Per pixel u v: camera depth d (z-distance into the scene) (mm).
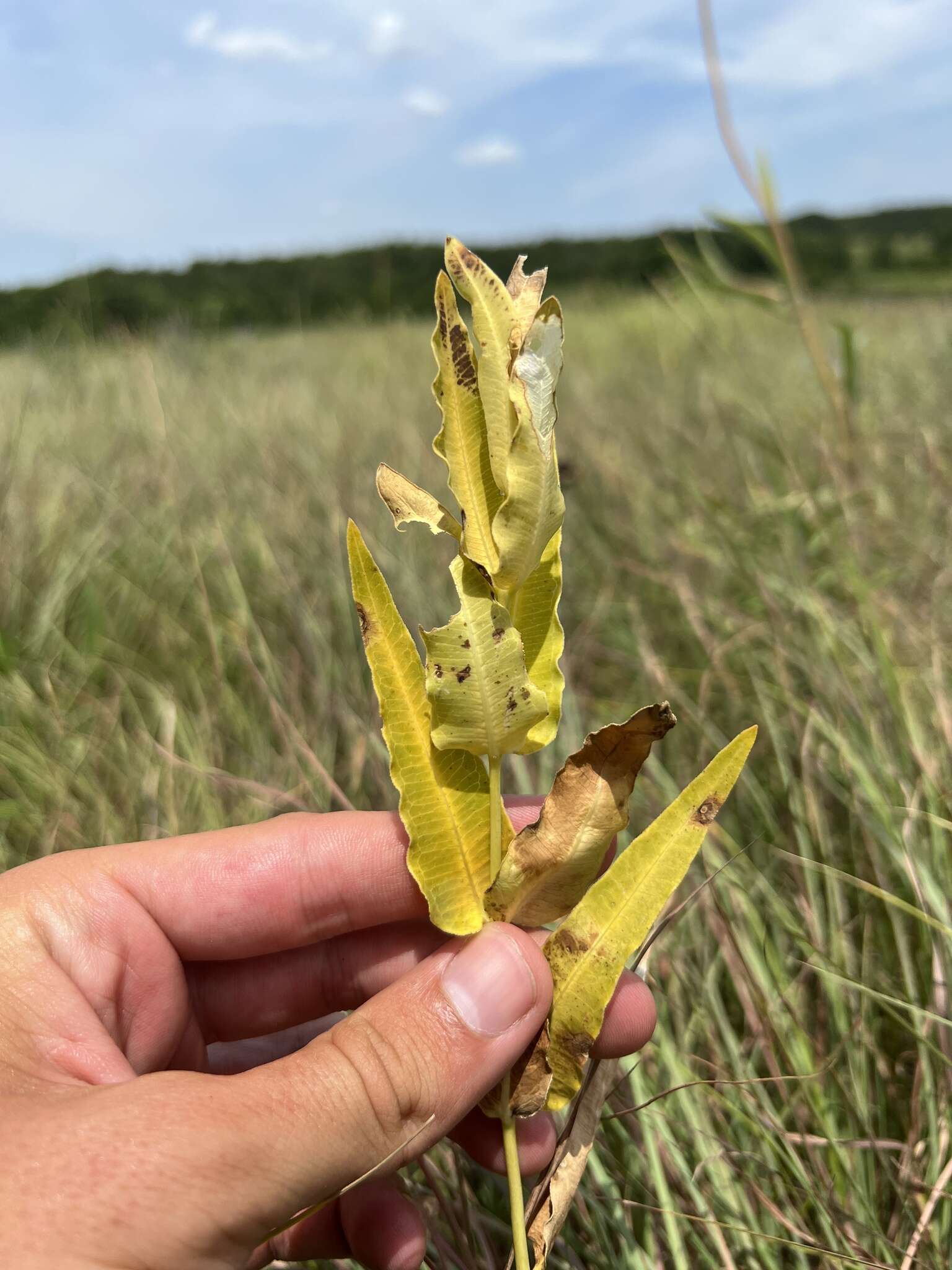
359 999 240
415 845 151
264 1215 147
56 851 307
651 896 151
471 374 148
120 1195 137
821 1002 251
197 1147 143
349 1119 153
